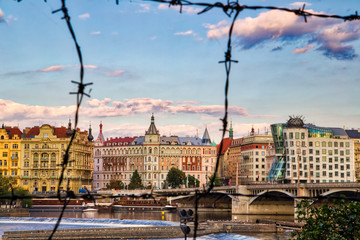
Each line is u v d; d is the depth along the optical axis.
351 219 33.12
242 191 177.25
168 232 124.69
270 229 133.50
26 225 150.38
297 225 134.50
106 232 122.25
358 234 33.28
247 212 178.25
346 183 141.50
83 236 120.50
